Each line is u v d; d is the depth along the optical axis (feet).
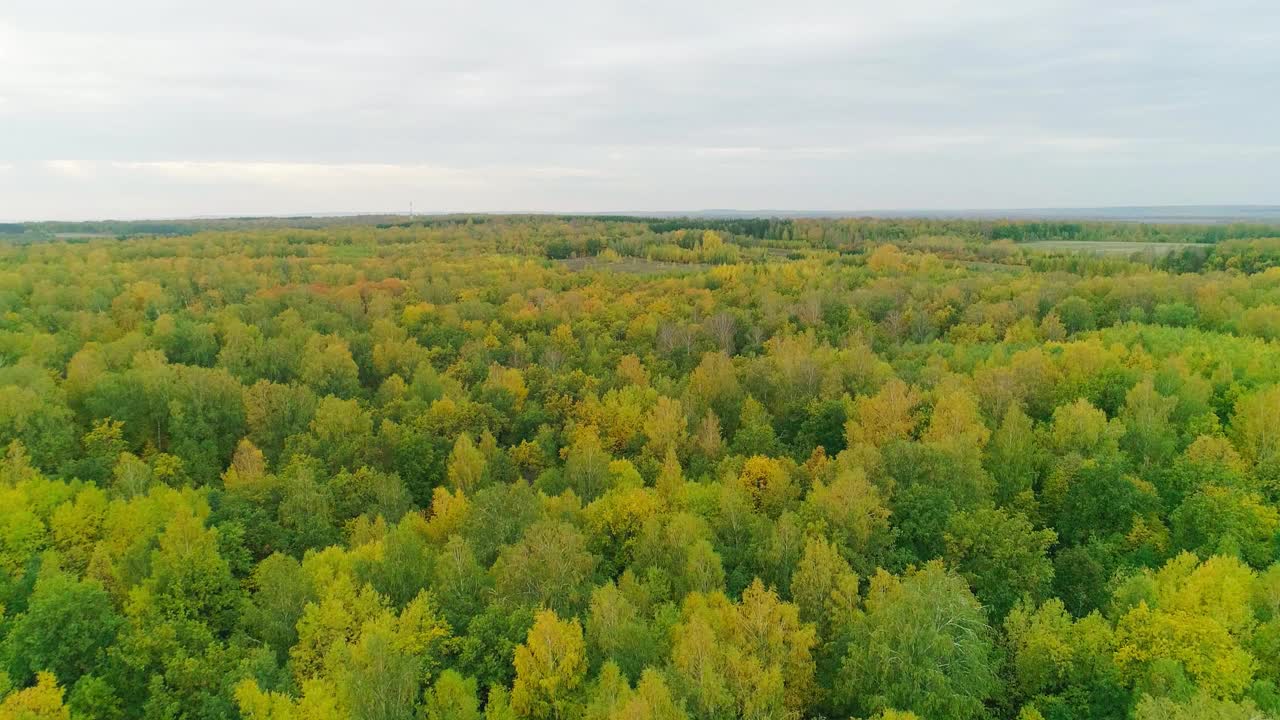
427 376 302.86
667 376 301.84
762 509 189.98
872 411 220.02
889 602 128.98
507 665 134.82
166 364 301.84
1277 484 181.88
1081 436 202.08
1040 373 247.70
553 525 157.58
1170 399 212.02
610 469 215.92
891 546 159.53
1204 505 164.04
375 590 148.56
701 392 276.00
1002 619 146.92
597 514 180.14
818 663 135.64
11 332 334.03
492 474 238.48
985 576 152.25
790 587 147.95
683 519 160.76
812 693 129.18
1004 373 240.12
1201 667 122.52
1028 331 332.80
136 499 181.98
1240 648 123.24
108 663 136.05
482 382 313.73
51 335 330.34
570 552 152.97
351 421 255.70
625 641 126.82
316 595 150.82
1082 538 177.47
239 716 123.24
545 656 123.75
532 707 124.06
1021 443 192.34
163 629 136.56
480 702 127.54
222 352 316.40
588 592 147.74
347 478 219.41
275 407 265.34
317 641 135.95
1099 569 154.20
